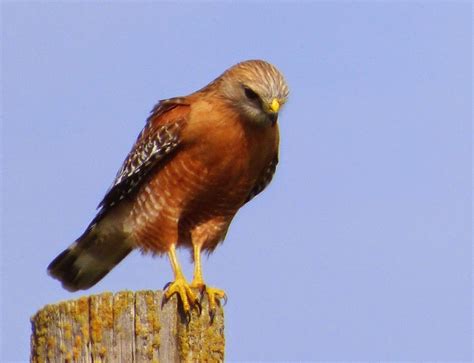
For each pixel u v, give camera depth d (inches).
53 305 389.4
